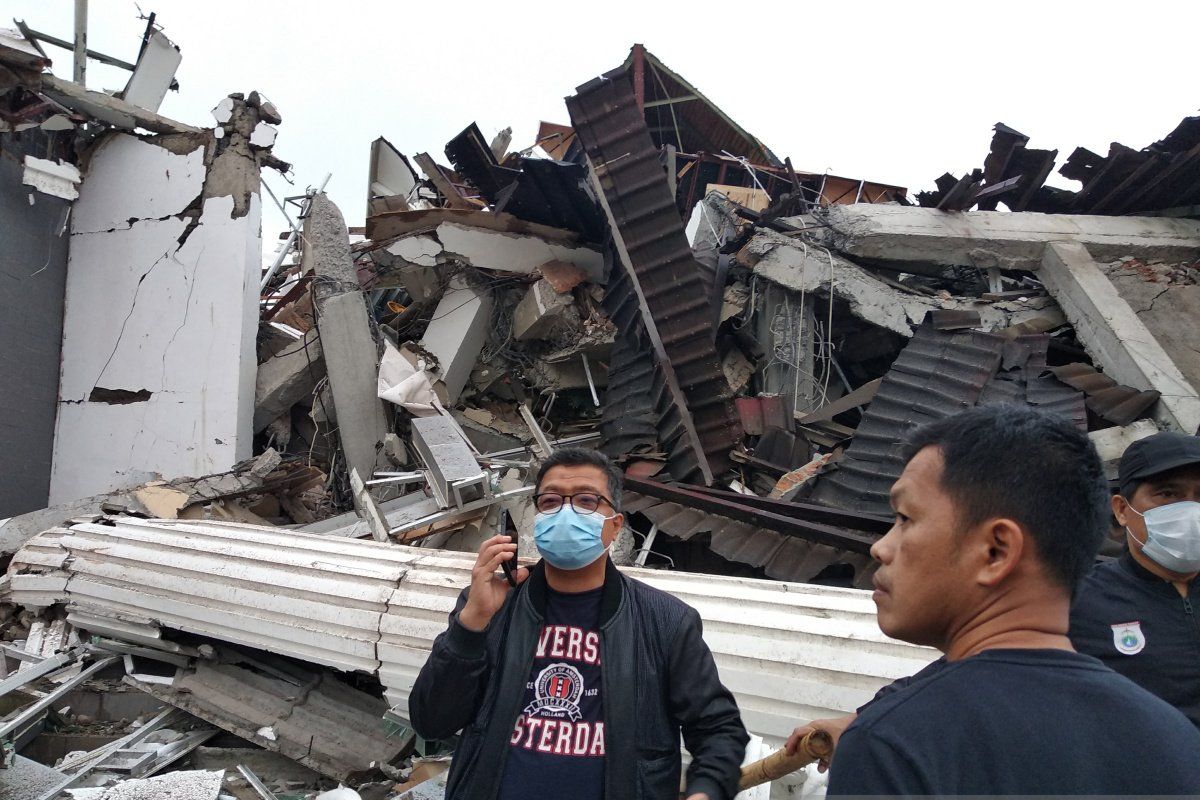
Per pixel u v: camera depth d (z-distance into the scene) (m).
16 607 4.52
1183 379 5.90
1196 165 6.87
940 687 1.01
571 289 8.54
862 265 7.66
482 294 8.89
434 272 9.02
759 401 6.96
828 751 1.56
